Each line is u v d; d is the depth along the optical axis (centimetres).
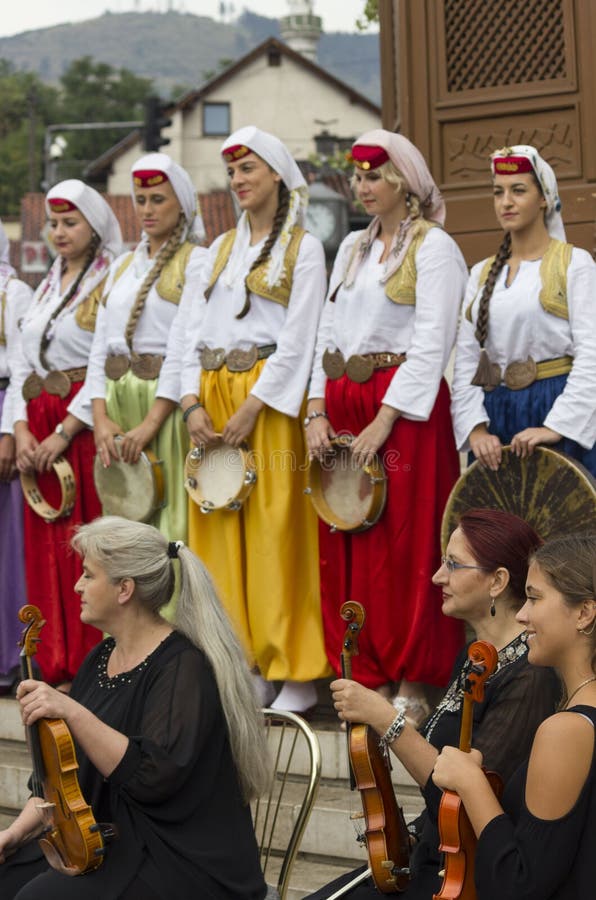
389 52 674
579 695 280
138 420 543
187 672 346
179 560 360
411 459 475
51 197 573
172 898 333
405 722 326
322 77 3775
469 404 471
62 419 568
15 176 6072
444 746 323
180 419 533
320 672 497
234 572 509
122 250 586
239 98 3759
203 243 560
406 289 479
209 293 521
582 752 271
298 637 503
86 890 331
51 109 6925
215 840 342
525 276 465
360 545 484
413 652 471
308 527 509
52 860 338
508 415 465
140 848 335
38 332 573
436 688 506
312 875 439
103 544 355
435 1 612
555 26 589
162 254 546
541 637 284
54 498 569
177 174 546
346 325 491
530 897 270
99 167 3622
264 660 503
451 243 484
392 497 476
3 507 591
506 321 463
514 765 312
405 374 472
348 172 2056
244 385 507
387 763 329
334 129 3775
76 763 331
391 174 484
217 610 358
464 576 333
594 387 446
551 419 446
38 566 568
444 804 287
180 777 335
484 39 603
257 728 354
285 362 500
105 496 544
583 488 431
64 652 561
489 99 602
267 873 443
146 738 337
